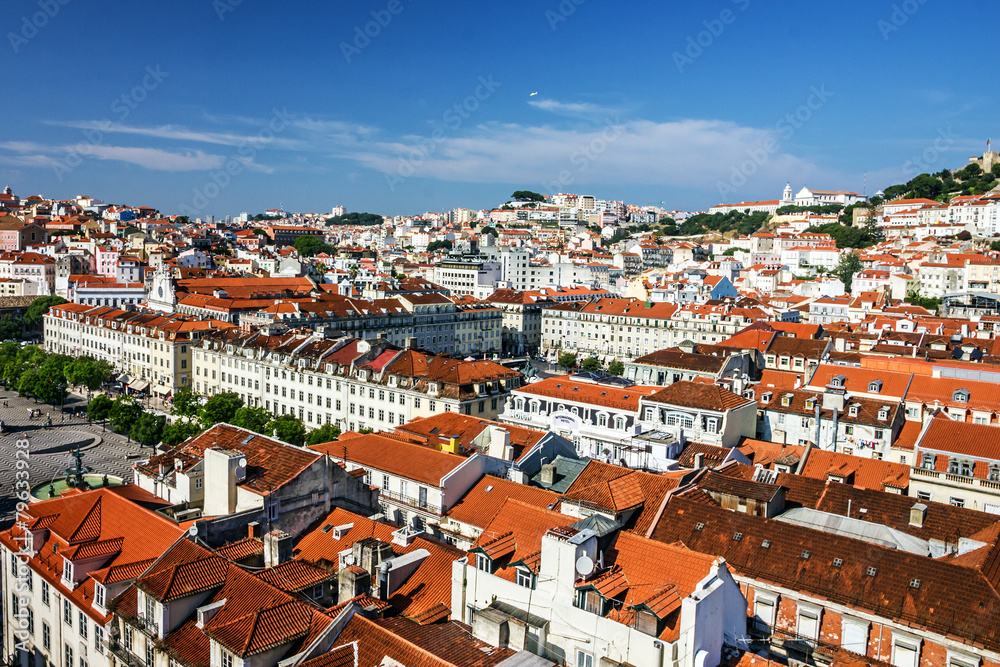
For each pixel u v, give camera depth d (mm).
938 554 73500
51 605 71125
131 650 60062
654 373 174000
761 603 68312
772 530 72750
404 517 90812
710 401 115688
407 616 60156
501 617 55562
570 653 55625
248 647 49656
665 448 105500
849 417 132000
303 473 78750
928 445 103500
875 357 171250
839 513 83688
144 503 82688
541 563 58125
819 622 65250
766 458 111875
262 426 167750
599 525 61781
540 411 131250
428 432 117438
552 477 95500
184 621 57875
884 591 64188
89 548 69062
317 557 73375
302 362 195125
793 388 150000
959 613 60594
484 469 94188
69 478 110000
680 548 58219
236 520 72875
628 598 54781
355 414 182250
